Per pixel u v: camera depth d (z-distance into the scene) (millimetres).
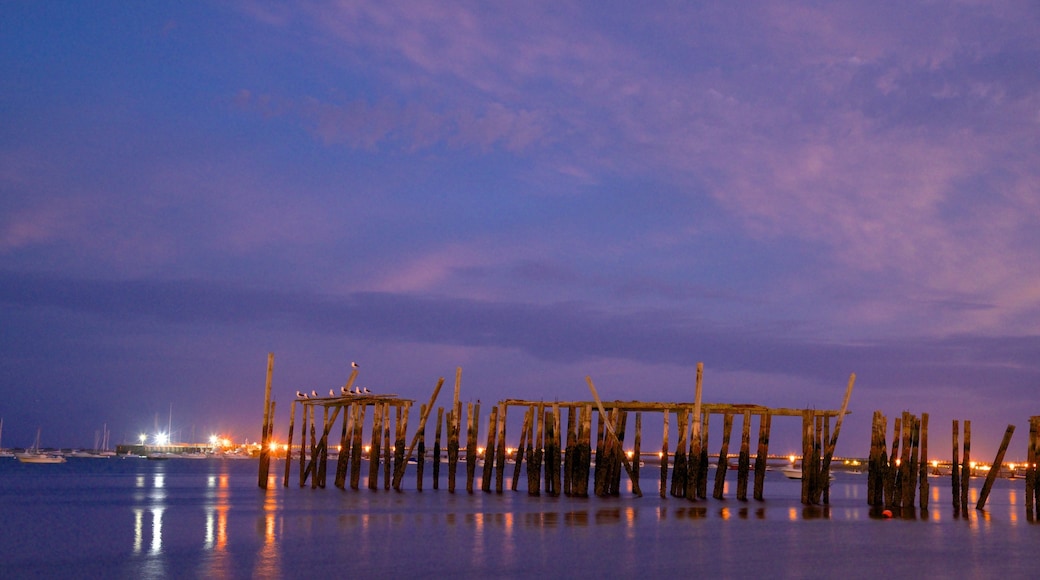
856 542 41844
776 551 38531
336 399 67312
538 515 50531
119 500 65688
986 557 38031
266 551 37344
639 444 60156
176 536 42094
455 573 32656
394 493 63625
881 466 56312
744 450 58938
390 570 33156
